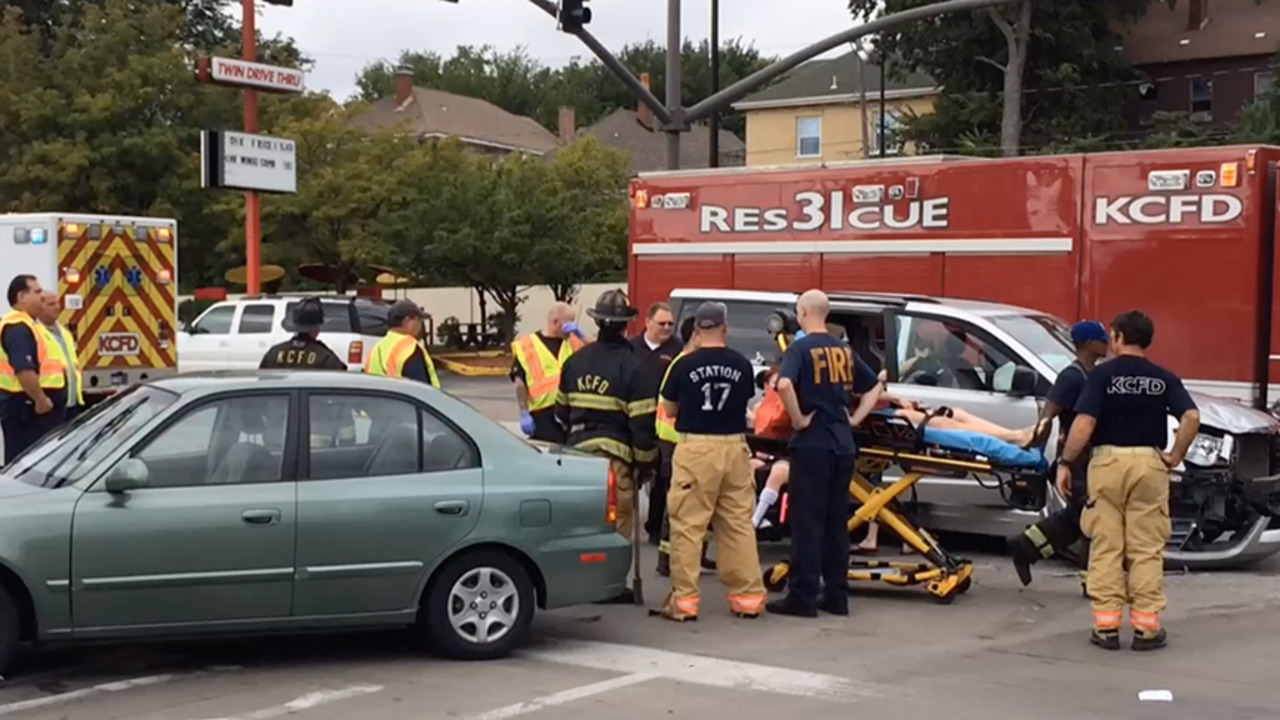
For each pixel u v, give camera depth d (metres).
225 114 34.78
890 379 10.55
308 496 6.82
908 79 45.03
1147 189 11.69
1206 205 11.39
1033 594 9.15
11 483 6.78
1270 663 7.22
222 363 21.16
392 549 6.95
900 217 13.19
